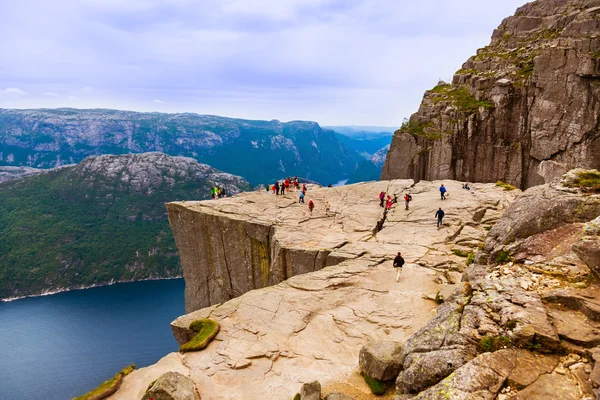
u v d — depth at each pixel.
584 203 17.06
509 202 49.28
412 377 13.56
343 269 33.00
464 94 88.88
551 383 10.44
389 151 90.25
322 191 65.50
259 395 18.59
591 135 67.06
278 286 30.58
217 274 54.22
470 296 15.57
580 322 12.15
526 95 75.88
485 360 11.53
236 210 54.12
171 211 57.62
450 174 80.88
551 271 14.95
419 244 38.50
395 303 26.70
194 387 18.75
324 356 21.44
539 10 94.38
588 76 66.69
